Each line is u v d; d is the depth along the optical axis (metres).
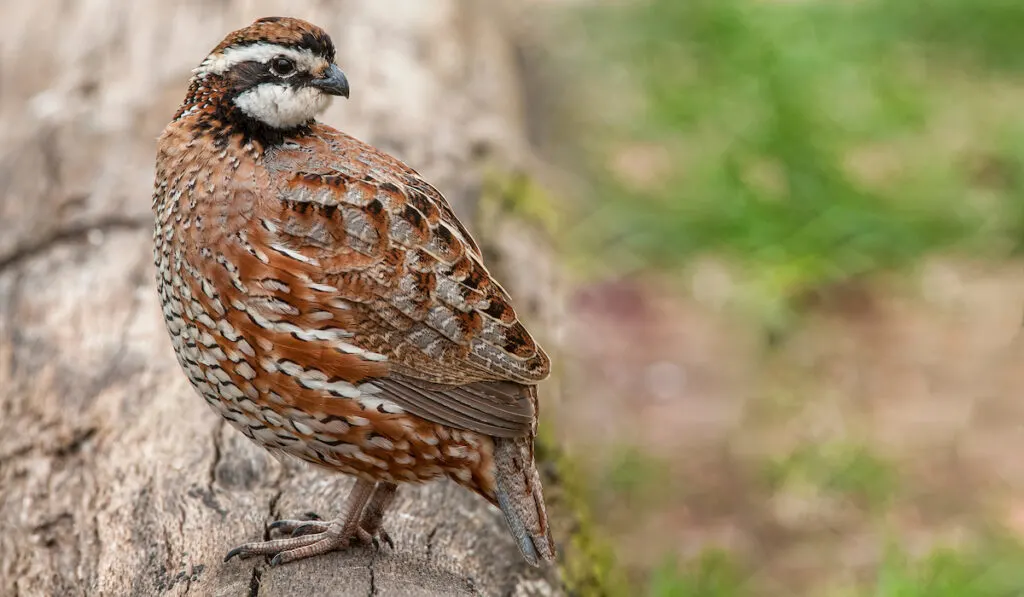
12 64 12.34
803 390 12.59
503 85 13.67
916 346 13.07
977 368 12.73
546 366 6.71
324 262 6.28
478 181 10.48
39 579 6.82
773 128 14.88
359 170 6.50
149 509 7.07
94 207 10.00
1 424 7.95
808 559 10.59
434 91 11.87
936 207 14.41
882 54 17.08
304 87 6.47
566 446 8.90
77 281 9.22
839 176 14.48
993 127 15.72
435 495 7.39
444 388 6.45
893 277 14.03
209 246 6.30
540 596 6.99
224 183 6.34
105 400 8.05
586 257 14.29
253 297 6.26
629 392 12.59
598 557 8.25
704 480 11.48
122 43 12.11
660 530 10.95
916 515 10.95
